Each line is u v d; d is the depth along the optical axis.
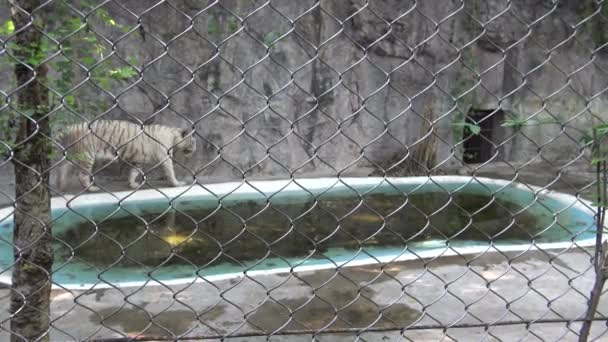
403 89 9.27
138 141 7.32
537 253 4.43
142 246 4.95
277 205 6.77
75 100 1.86
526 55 9.48
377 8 8.86
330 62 8.84
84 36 1.74
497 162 9.70
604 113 9.72
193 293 3.52
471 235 5.50
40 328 1.97
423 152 8.83
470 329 2.93
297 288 3.64
